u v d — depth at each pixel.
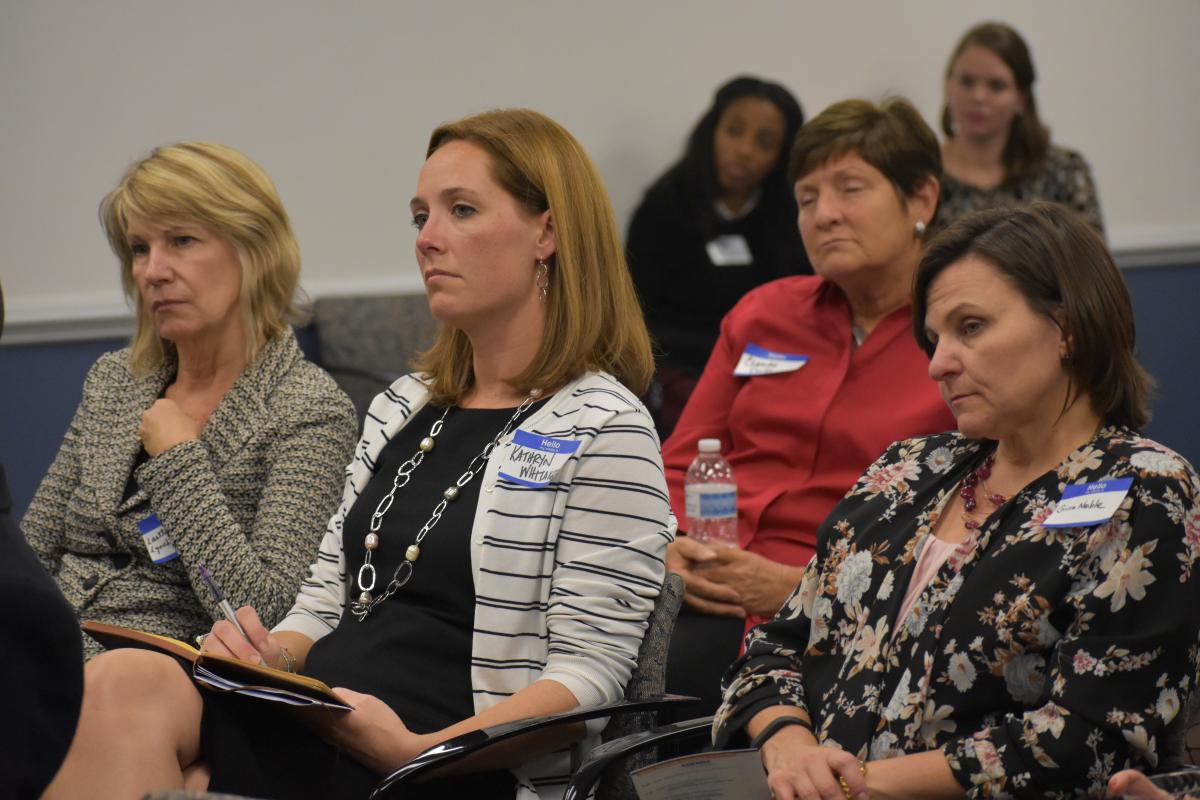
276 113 12.88
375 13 12.94
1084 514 4.23
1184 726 4.24
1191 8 14.34
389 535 5.55
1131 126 14.37
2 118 12.39
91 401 7.27
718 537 7.30
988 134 12.06
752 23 13.58
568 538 5.25
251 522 6.71
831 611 5.00
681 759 4.70
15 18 12.31
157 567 6.75
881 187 7.15
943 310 4.57
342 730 4.82
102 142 12.59
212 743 4.62
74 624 3.59
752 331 7.87
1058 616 4.25
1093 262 4.44
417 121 13.14
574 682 5.04
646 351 5.80
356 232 13.13
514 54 13.23
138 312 7.31
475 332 5.71
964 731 4.39
